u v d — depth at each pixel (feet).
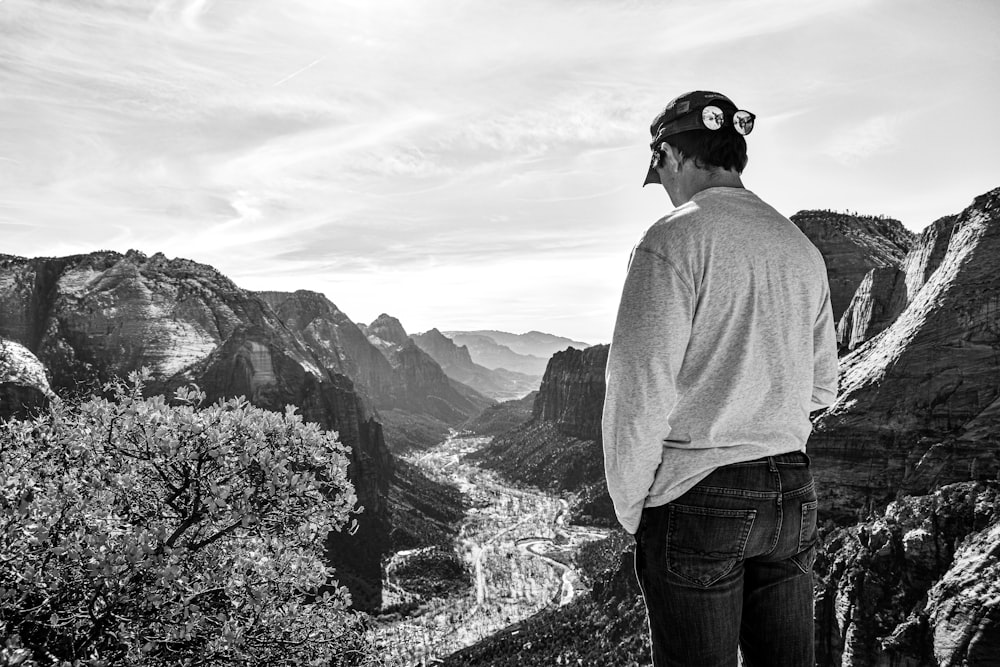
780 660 11.56
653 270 11.07
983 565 99.25
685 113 12.16
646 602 11.68
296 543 37.52
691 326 11.10
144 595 29.48
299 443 37.35
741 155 12.17
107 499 34.53
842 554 129.29
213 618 31.65
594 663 224.33
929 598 103.35
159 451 34.55
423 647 389.80
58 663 26.63
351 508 37.63
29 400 396.57
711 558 10.77
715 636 10.85
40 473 34.47
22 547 28.91
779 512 10.91
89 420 35.17
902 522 119.96
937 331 151.53
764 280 11.04
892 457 144.66
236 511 32.42
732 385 10.86
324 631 35.53
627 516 11.55
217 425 36.40
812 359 11.57
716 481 10.85
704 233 10.97
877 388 155.94
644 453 10.72
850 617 115.85
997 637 89.20
